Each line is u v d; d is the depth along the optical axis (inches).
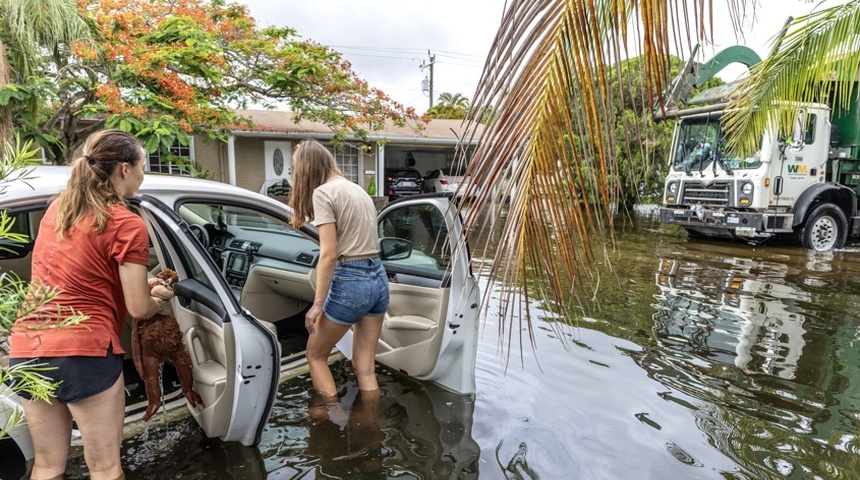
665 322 202.5
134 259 78.9
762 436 117.4
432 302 132.1
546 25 52.7
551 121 53.8
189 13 326.3
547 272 57.1
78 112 257.3
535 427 118.6
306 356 130.6
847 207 411.2
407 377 142.3
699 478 100.6
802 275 295.1
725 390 141.4
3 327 48.4
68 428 84.0
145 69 263.9
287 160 604.7
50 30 239.3
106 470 84.2
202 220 167.3
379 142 430.3
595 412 127.1
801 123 362.0
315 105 387.2
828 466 105.7
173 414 110.3
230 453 103.3
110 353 79.4
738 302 233.6
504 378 145.4
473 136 54.5
